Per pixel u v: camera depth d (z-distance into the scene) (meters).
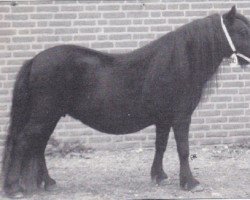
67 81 4.27
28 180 4.34
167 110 4.39
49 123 4.30
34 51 5.48
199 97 4.40
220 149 5.62
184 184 4.40
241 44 4.36
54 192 4.43
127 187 4.54
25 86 4.31
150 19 5.57
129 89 4.32
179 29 4.38
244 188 4.48
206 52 4.34
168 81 4.32
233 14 4.36
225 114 5.69
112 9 5.53
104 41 5.54
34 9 5.46
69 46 4.34
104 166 5.14
